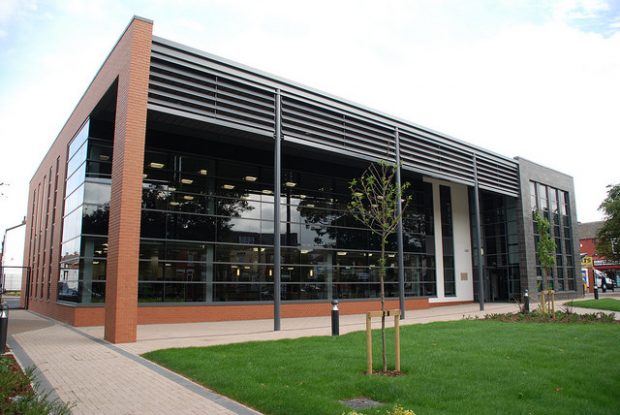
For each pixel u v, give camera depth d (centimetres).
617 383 779
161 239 2055
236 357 1018
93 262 1953
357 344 1204
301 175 2523
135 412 656
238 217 2273
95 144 2030
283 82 1950
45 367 979
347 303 2569
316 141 2030
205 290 2133
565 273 3816
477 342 1195
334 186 2642
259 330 1680
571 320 1767
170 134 2141
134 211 1442
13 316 2552
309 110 2023
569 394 723
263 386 759
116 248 1417
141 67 1529
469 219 3625
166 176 2116
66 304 2048
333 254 2580
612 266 6425
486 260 3597
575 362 935
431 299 3162
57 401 697
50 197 2786
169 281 2052
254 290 2266
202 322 2056
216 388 777
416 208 3198
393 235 2934
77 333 1622
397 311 894
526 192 3472
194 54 1723
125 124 1472
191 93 1688
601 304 2738
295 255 2427
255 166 2367
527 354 1017
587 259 4012
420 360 954
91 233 1966
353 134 2195
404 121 2450
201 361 974
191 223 2141
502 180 3256
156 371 931
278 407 653
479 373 840
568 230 4000
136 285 1411
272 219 2380
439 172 2653
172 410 663
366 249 2733
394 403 672
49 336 1533
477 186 2912
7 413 571
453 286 3375
